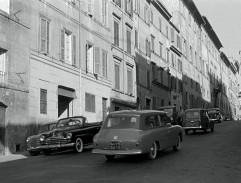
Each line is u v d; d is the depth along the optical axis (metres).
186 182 9.20
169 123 15.23
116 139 12.88
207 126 28.03
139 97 39.03
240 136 23.42
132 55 37.66
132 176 10.15
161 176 10.05
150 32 44.12
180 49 57.03
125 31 36.38
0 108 19.09
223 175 10.12
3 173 11.47
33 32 22.19
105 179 9.77
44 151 17.66
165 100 48.03
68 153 17.20
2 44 19.53
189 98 60.72
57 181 9.66
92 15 29.33
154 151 13.55
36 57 22.27
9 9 20.33
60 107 26.30
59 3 25.12
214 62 85.31
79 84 27.02
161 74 47.06
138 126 13.07
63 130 17.25
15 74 20.38
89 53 29.23
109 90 31.89
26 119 20.92
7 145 19.28
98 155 15.30
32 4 22.22
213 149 16.23
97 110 29.48
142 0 41.88
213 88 81.31
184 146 17.67
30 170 11.85
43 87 22.78
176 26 55.56
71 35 26.47
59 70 24.62
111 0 33.41
